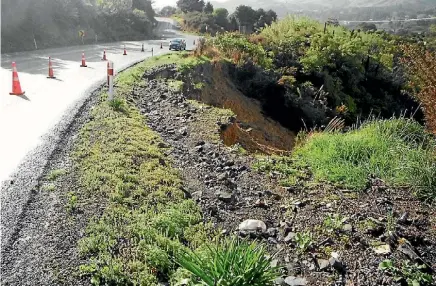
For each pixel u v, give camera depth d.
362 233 4.98
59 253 4.00
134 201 5.12
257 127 15.03
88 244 4.13
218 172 6.71
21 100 10.04
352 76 22.56
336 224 5.10
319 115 17.92
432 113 6.80
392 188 6.45
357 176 6.65
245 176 6.67
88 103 9.79
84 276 3.70
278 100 18.14
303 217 5.36
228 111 10.95
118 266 3.80
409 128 8.77
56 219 4.59
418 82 7.64
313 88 19.31
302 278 4.01
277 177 6.76
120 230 4.41
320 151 7.88
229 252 3.58
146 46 32.56
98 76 14.27
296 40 22.94
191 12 70.19
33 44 27.17
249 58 19.05
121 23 43.84
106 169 5.90
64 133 7.50
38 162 6.13
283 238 4.82
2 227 4.36
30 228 4.40
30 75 14.02
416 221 5.38
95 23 38.84
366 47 24.91
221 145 8.21
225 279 3.39
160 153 6.93
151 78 14.08
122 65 17.77
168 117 9.56
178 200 5.35
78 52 25.00
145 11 57.91
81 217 4.66
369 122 10.19
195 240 4.48
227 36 21.47
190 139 8.23
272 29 24.64
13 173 5.73
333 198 6.01
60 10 32.41
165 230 4.55
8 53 22.77
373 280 4.08
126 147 6.84
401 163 6.98
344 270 4.24
